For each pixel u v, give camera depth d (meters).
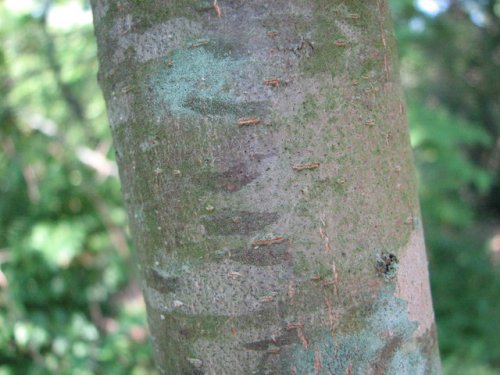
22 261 1.01
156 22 0.20
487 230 2.03
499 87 2.04
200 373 0.21
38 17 0.79
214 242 0.20
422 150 0.95
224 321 0.20
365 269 0.20
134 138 0.21
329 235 0.20
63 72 0.83
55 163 0.99
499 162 2.17
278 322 0.20
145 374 0.94
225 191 0.20
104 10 0.22
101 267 1.10
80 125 0.93
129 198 0.23
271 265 0.20
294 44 0.19
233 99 0.19
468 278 1.30
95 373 0.93
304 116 0.20
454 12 1.90
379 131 0.21
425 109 0.91
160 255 0.21
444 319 1.17
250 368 0.20
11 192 1.05
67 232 1.00
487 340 1.10
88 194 1.01
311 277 0.20
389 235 0.21
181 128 0.20
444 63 1.82
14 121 0.87
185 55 0.20
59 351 0.93
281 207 0.20
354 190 0.20
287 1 0.20
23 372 0.90
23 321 0.89
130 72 0.21
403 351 0.21
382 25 0.22
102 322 1.06
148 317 0.24
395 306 0.21
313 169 0.20
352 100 0.20
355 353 0.20
